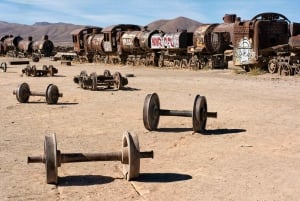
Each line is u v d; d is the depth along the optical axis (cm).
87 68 4831
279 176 873
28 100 2050
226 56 4134
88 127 1414
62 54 7081
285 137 1232
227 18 4288
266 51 3500
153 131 1343
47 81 3103
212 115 1345
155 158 1025
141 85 2762
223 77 3281
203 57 4306
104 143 1191
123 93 2331
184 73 3828
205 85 2708
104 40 5816
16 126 1438
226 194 775
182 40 4509
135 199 756
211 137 1252
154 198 759
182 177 875
